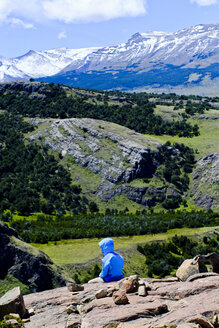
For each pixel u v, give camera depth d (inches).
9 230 1496.1
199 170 6190.9
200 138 7204.7
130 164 6131.9
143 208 5659.5
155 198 5772.6
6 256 1384.1
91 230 3978.8
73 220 4795.8
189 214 4985.2
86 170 6387.8
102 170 6245.1
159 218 4687.5
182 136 7401.6
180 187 6018.7
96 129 6948.8
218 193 5541.3
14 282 1337.4
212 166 6097.4
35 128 7559.1
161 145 6678.2
